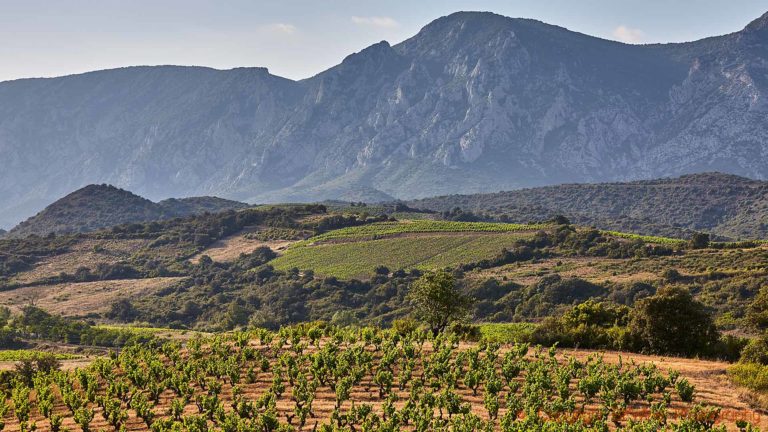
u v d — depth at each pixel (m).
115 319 145.88
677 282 125.12
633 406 38.81
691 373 45.38
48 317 127.94
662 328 55.91
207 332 123.50
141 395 45.31
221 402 43.25
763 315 56.88
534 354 52.84
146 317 147.62
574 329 60.19
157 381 51.84
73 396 45.56
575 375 45.38
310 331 59.69
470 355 48.03
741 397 40.03
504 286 138.12
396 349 52.47
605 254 161.25
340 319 128.25
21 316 125.94
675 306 55.94
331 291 153.75
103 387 52.97
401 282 151.25
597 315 64.31
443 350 49.75
